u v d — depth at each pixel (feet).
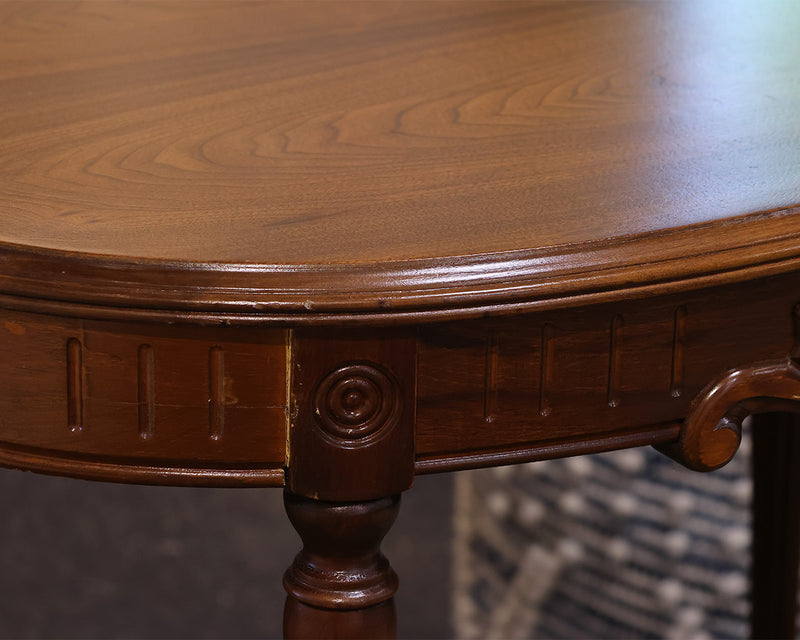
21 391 2.05
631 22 3.65
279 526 6.33
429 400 2.06
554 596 4.94
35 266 1.92
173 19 3.67
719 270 2.05
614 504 4.73
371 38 3.45
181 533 6.25
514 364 2.09
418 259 1.91
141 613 5.52
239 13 3.76
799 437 3.87
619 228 2.04
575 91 2.89
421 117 2.68
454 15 3.76
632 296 2.01
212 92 2.87
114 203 2.13
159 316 1.92
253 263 1.90
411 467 2.09
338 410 2.02
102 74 3.03
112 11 3.77
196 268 1.89
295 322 1.91
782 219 2.11
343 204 2.14
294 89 2.90
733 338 2.23
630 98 2.83
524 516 4.92
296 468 2.05
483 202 2.15
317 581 2.21
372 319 1.92
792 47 3.32
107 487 6.74
